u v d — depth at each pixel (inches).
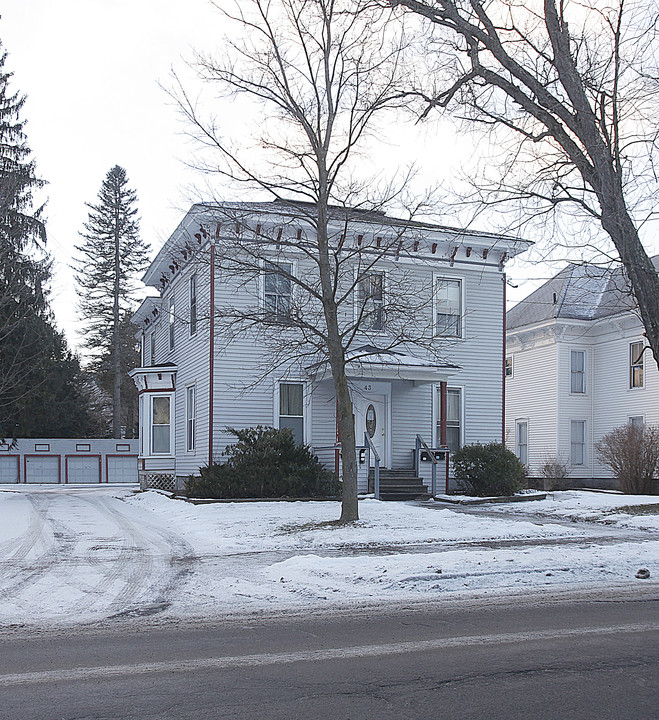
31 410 1412.4
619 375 1347.2
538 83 526.3
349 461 641.6
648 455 1002.1
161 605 345.4
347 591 372.8
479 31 522.0
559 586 390.9
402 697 214.8
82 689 222.5
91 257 2504.9
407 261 978.7
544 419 1405.0
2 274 1111.0
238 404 900.6
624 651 265.9
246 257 759.7
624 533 602.9
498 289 1028.5
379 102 596.7
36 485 1672.0
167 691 220.2
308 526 620.4
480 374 1016.2
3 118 1348.4
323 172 633.0
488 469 901.2
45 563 457.1
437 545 534.0
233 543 543.8
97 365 2443.4
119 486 1604.3
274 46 612.4
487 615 326.0
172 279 1103.6
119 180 2527.1
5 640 283.7
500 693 218.8
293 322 652.7
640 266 520.1
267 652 265.0
